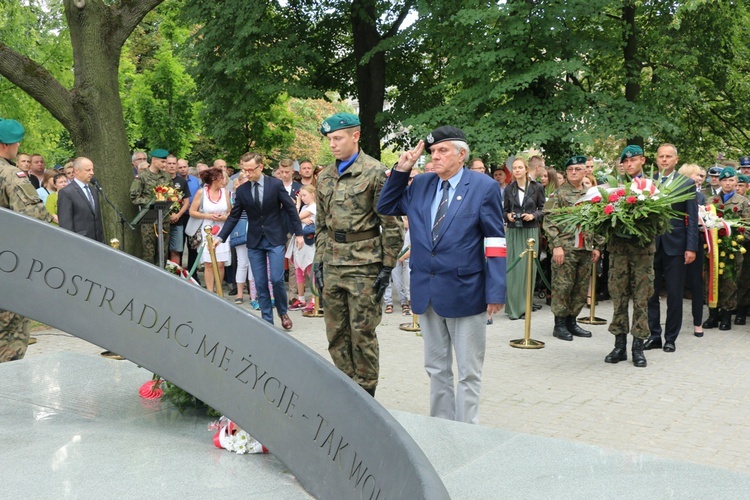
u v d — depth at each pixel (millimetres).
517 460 3400
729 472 3207
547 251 11359
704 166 19797
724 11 15633
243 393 3482
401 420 3988
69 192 7750
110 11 10734
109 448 3625
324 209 5160
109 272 3770
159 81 22875
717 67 16797
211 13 15961
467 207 4453
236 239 10766
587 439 4996
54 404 4359
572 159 8531
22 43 16672
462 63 13766
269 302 8750
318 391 3166
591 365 7246
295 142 33406
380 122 16891
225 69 15797
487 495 3006
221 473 3328
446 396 4750
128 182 10875
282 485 3213
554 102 13625
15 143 5965
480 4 13586
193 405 4320
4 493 3055
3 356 5605
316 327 9180
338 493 2957
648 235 7039
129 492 3090
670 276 7949
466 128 13578
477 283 4473
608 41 14258
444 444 3629
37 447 3617
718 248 9367
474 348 4539
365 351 5008
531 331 9094
